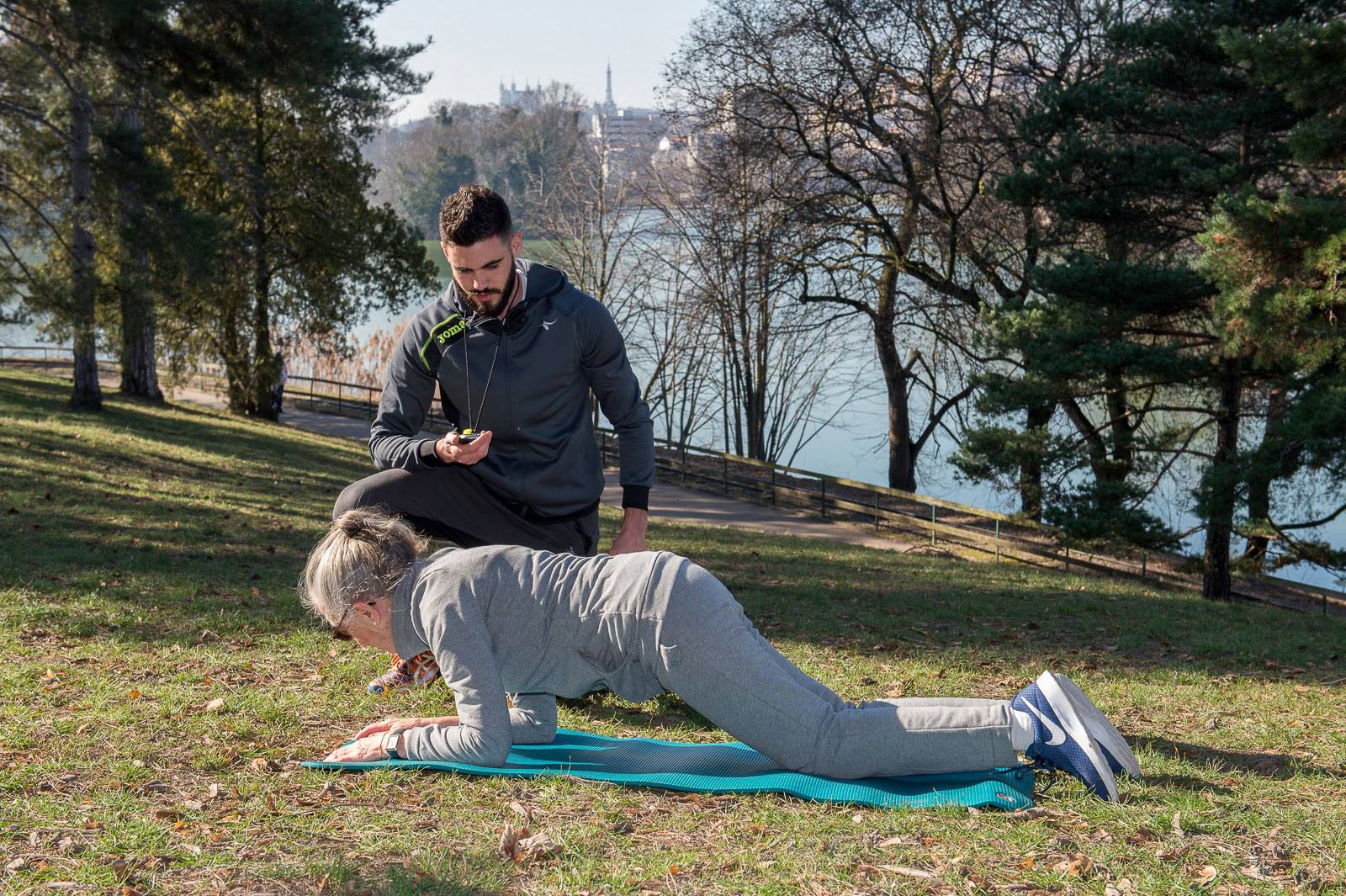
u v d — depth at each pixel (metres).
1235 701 5.52
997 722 3.32
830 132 25.17
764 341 32.53
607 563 3.44
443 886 2.66
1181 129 16.22
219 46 18.22
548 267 4.11
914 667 6.32
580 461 4.23
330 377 44.69
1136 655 7.55
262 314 30.23
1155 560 21.25
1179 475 22.81
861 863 2.87
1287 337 12.82
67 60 17.53
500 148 65.06
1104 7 17.30
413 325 4.16
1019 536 22.31
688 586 3.32
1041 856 2.93
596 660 3.38
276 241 29.00
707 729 4.28
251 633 6.02
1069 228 18.02
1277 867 2.88
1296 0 14.80
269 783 3.42
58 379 32.56
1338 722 4.90
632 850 2.96
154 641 5.64
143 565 8.59
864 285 29.36
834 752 3.34
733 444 45.38
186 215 18.12
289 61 18.52
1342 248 12.01
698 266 33.06
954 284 25.47
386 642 3.47
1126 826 3.14
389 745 3.56
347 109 28.06
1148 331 17.12
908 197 25.22
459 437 3.88
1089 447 18.31
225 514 12.80
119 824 3.00
